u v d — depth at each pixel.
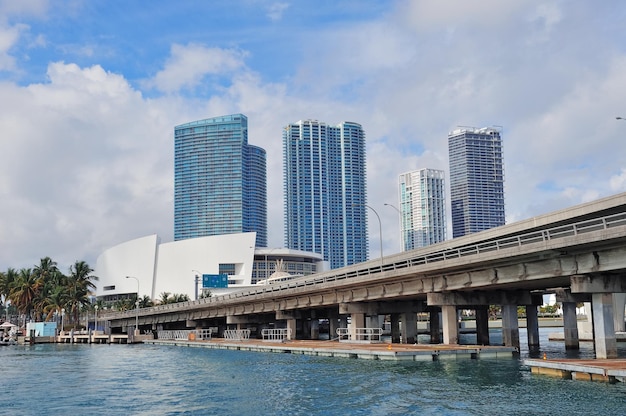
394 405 33.44
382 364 53.81
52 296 169.38
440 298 65.62
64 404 39.06
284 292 95.31
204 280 195.75
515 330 66.94
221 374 53.62
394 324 92.50
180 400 38.97
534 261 52.16
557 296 68.38
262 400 37.53
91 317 180.62
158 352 95.00
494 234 70.12
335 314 106.50
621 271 45.72
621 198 55.59
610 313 46.41
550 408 30.27
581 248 46.06
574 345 66.94
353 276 85.06
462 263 57.31
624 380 36.03
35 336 149.62
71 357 88.25
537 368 43.50
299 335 129.00
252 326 130.12
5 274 184.25
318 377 47.12
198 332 132.50
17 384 51.19
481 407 31.58
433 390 37.62
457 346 62.97
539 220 64.50
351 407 33.53
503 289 67.00
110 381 51.91
